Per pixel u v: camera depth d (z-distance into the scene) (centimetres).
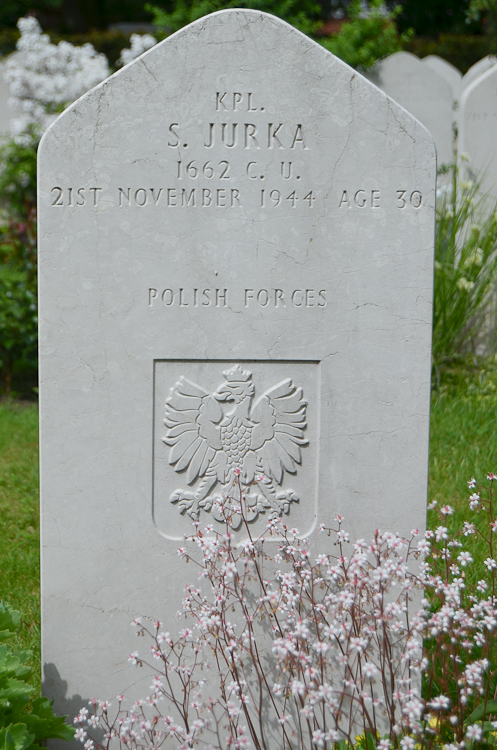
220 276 232
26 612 304
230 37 223
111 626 238
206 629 233
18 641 284
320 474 240
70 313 229
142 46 697
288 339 235
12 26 1706
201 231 229
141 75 222
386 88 663
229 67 224
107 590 238
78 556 236
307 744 233
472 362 575
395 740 205
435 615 207
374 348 236
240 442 238
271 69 224
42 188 224
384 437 239
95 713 238
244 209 229
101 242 227
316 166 229
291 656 201
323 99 226
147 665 238
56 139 222
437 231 576
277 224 230
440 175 647
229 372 236
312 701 190
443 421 473
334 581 234
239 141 227
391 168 229
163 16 866
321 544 241
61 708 239
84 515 235
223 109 226
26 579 331
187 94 224
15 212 721
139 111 223
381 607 198
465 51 1288
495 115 600
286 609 222
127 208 227
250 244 231
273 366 238
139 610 238
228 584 233
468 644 204
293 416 239
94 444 233
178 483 238
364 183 229
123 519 236
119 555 237
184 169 227
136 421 234
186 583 238
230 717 212
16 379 629
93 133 223
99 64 660
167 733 224
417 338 235
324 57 224
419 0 1727
